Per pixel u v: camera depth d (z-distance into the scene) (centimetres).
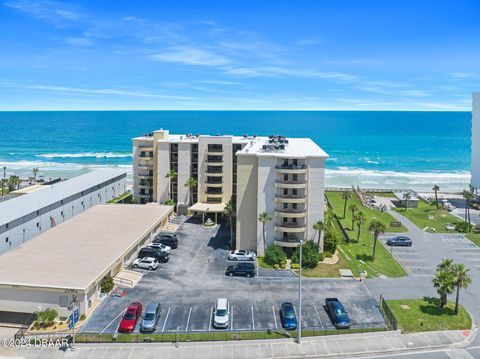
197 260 7656
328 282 6762
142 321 5275
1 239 7194
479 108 12712
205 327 5328
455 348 4925
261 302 6044
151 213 9288
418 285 6694
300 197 7669
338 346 4934
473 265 7631
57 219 9106
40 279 5619
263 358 4675
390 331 5247
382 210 11781
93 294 5869
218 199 10488
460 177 19088
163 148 10888
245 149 8631
